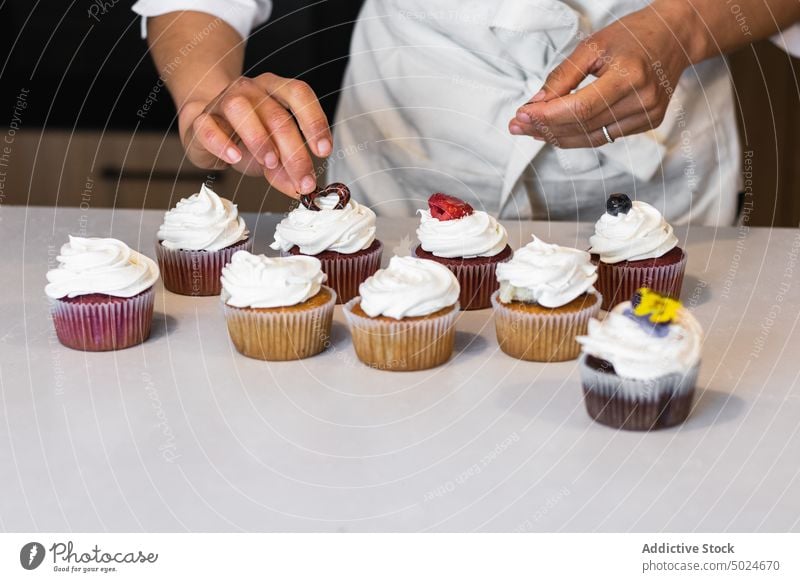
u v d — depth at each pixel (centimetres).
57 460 150
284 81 222
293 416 165
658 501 139
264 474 147
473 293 212
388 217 268
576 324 184
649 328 156
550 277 184
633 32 227
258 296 183
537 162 268
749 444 153
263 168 237
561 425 161
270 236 251
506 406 168
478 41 262
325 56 417
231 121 211
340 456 152
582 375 161
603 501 139
